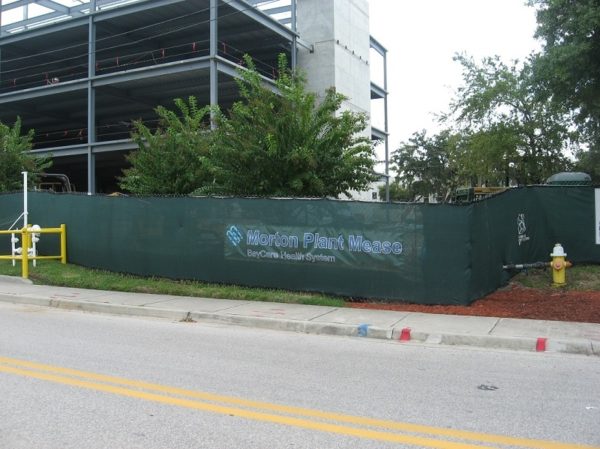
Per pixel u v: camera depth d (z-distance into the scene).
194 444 4.27
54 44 31.56
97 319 9.92
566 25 14.41
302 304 10.49
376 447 4.26
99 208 13.88
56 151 28.09
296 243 11.12
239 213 11.74
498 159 28.20
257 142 13.15
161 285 12.19
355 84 33.50
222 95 30.86
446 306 9.85
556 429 4.66
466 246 9.80
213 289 11.60
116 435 4.45
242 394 5.56
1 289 12.58
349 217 10.63
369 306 10.11
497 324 8.63
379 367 6.69
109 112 35.06
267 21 27.20
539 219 12.52
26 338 8.21
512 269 11.55
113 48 31.50
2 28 33.38
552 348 7.56
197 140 15.66
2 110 33.06
